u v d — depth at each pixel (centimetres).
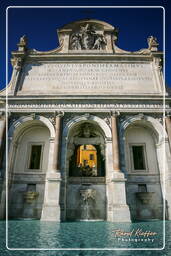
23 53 3098
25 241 1070
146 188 2561
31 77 3009
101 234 1319
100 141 2859
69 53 3131
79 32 3416
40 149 2792
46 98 2686
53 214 2078
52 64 3116
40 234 1301
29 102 2716
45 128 2895
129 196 2523
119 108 2669
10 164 2550
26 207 2469
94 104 2688
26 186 2566
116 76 3009
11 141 2555
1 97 2725
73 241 1080
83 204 2433
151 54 3102
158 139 2700
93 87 2908
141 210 2466
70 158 2758
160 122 2659
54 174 2258
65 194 2259
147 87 2914
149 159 2716
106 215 2350
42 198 2509
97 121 2642
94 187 2509
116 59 3138
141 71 3059
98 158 2905
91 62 3117
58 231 1437
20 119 2656
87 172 2889
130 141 2834
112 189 2245
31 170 2650
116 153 2400
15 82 2902
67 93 2831
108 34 3372
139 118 2664
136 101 2711
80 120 2641
